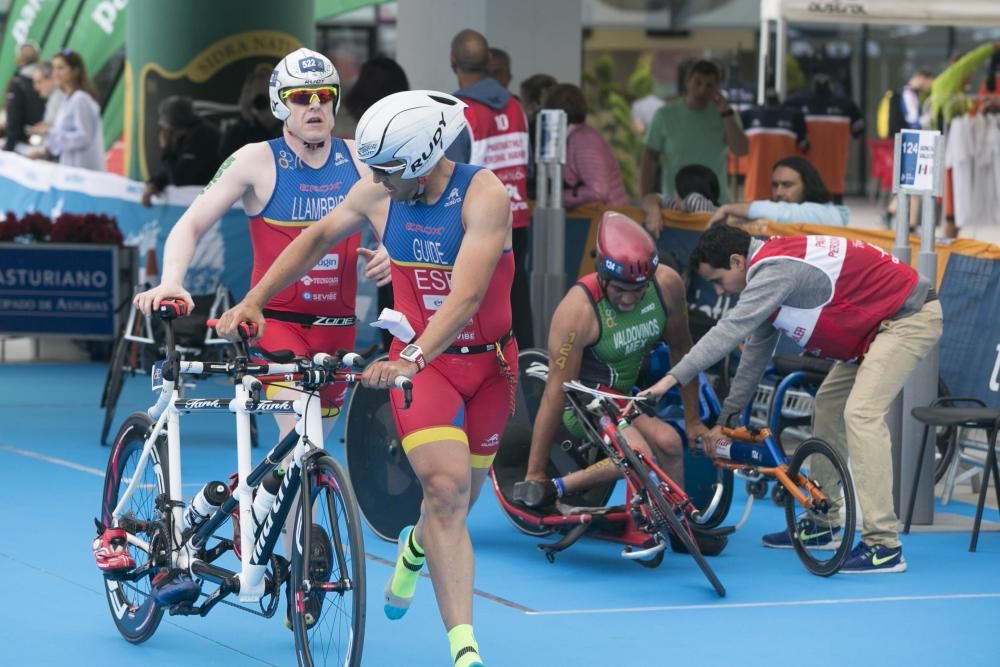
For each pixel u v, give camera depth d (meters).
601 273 13.26
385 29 57.72
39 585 12.70
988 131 33.75
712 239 13.39
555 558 14.02
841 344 13.64
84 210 29.75
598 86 53.66
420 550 10.06
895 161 15.40
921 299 13.55
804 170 18.55
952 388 17.28
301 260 9.95
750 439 13.80
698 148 23.81
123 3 36.50
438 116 9.05
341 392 11.84
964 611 12.17
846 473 13.07
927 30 59.84
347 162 11.79
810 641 11.19
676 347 14.09
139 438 11.11
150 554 10.43
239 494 9.83
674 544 14.25
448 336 8.93
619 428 12.98
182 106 28.86
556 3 26.86
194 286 27.69
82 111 33.03
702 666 10.50
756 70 58.84
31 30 37.28
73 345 29.69
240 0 29.89
